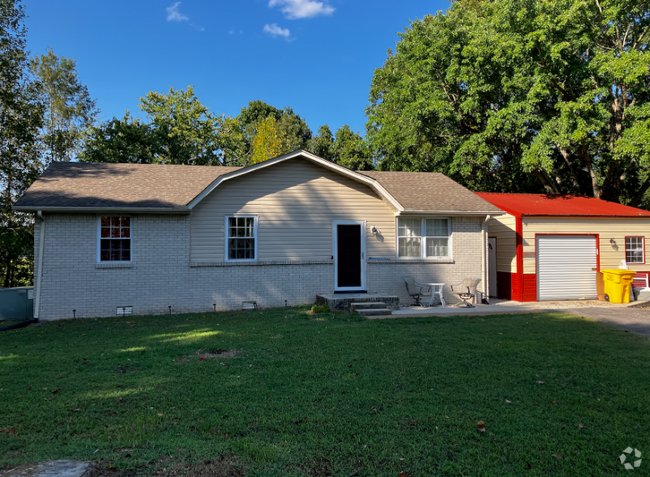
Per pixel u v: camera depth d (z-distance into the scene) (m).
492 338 9.44
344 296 13.97
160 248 13.39
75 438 4.51
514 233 16.27
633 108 20.05
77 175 14.62
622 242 17.20
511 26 21.22
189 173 16.00
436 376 6.70
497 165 27.27
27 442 4.40
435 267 15.45
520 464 4.08
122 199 13.12
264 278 14.27
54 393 5.91
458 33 22.75
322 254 14.82
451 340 9.23
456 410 5.35
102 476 3.70
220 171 16.50
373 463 4.07
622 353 8.16
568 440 4.57
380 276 15.13
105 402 5.55
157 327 11.03
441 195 16.50
